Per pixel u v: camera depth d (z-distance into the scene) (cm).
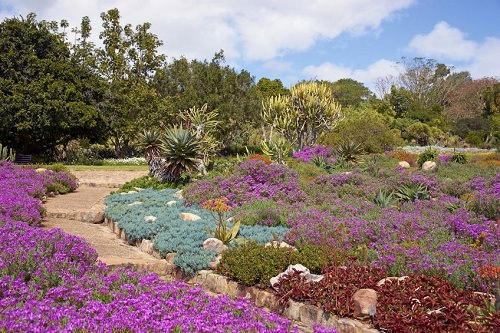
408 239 870
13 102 2820
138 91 3712
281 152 2292
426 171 2000
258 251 772
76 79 3172
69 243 693
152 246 957
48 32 3203
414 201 1353
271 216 1120
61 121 2931
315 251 786
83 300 503
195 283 799
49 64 3064
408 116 5800
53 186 1642
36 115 2884
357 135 2998
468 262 706
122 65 3941
